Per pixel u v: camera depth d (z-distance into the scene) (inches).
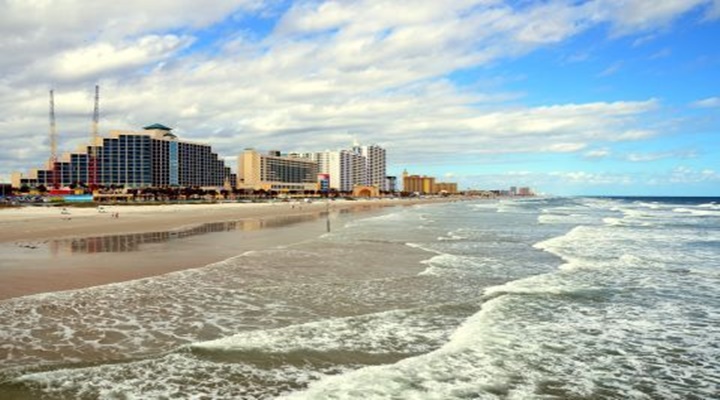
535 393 285.6
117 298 499.2
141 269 675.4
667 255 861.8
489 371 316.5
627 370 323.3
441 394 280.8
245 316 439.8
